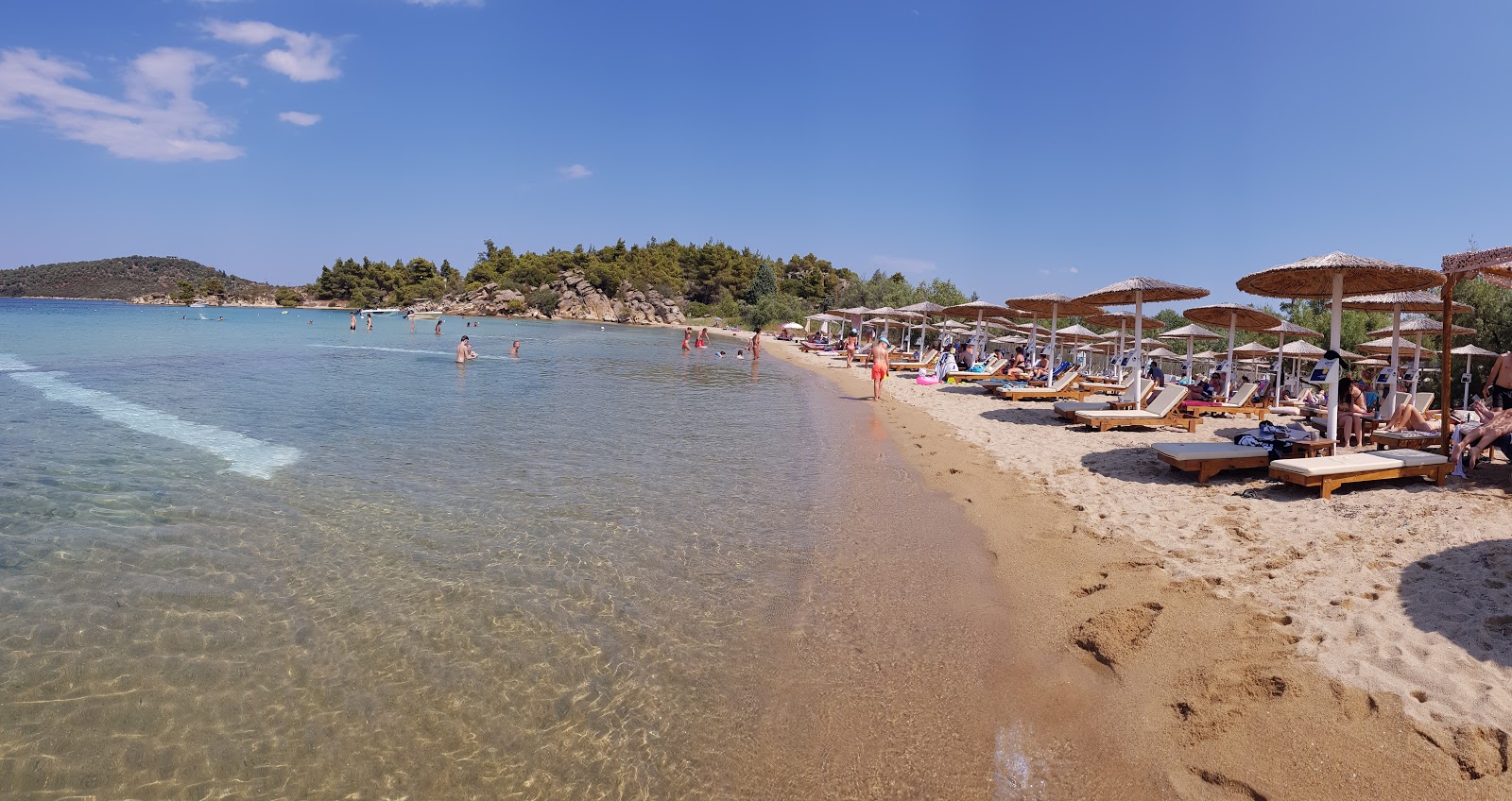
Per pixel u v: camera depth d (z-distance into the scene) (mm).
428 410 15281
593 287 102000
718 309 98875
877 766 3768
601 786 3619
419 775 3691
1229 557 6180
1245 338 36875
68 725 3986
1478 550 5703
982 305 24672
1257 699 4094
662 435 13078
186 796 3488
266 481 8938
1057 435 12914
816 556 6754
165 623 5152
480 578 6066
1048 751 3854
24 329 45594
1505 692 3861
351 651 4844
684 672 4680
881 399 19438
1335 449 9602
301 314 100375
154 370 22281
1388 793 3303
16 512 7434
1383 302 12633
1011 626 5293
